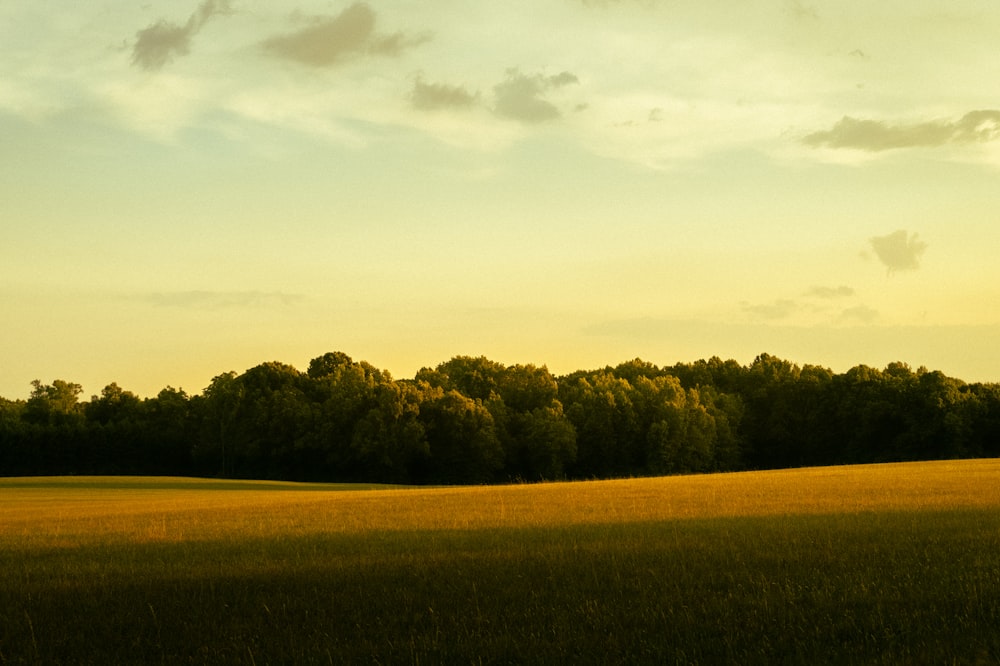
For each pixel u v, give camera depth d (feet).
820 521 65.62
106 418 379.14
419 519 82.53
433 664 28.40
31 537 72.79
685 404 373.20
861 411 369.71
